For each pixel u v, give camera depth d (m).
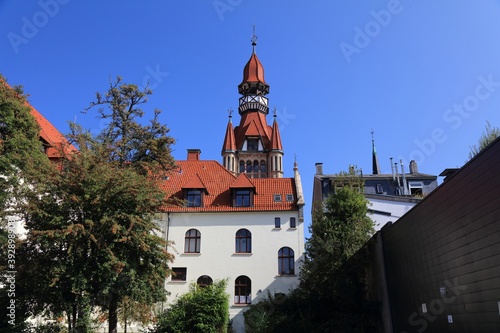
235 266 31.25
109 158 23.45
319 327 19.14
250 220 32.41
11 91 21.84
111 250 17.58
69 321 19.53
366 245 22.08
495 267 9.52
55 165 19.17
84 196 17.45
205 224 32.44
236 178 35.78
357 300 20.23
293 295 23.89
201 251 31.69
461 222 11.41
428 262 14.17
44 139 31.20
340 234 22.30
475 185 10.46
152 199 19.05
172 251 31.62
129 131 29.25
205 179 36.44
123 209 18.50
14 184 18.95
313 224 23.61
